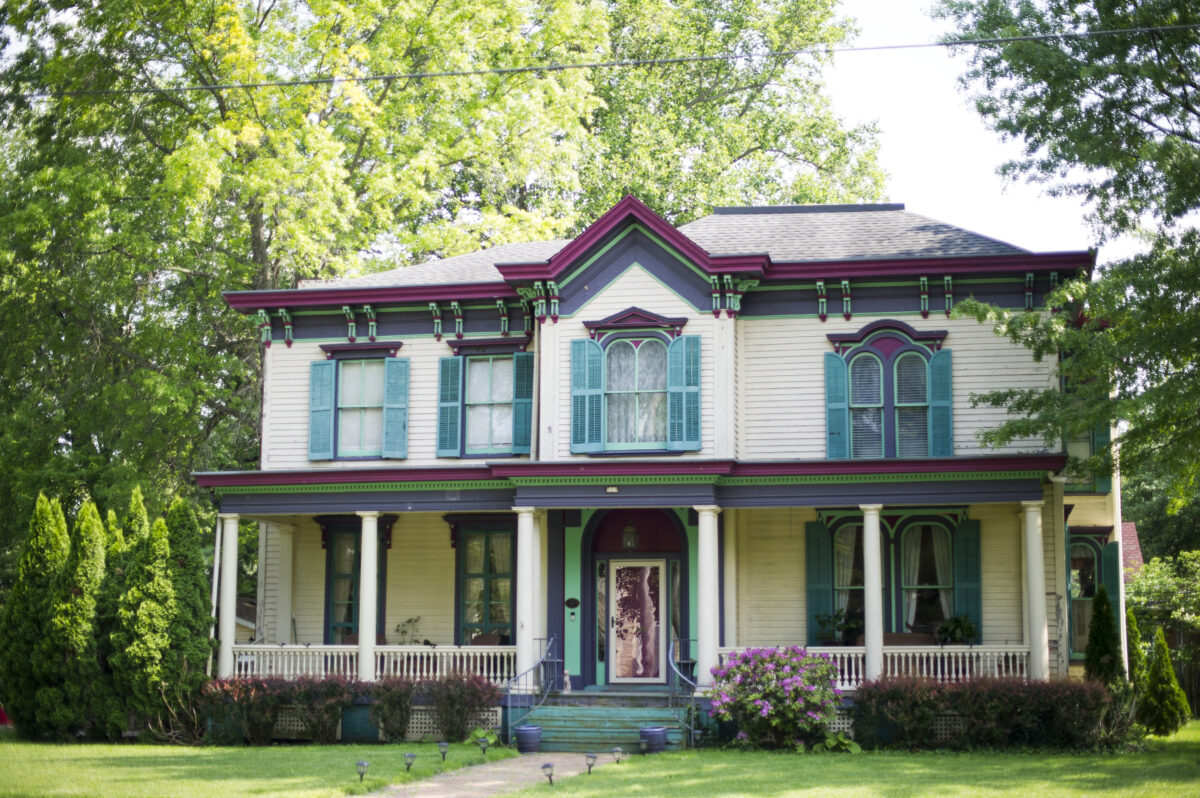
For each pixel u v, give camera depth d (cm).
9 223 3259
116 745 2367
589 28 3997
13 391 3506
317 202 3291
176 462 3669
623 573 2645
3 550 3612
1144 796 1647
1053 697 2130
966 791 1700
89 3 3388
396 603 2809
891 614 2548
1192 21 2278
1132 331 2211
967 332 2548
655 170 4206
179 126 3506
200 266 3538
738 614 2608
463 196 4175
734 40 4731
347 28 3484
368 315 2820
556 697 2459
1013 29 2347
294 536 2875
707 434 2500
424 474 2547
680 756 2111
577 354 2567
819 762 2014
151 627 2419
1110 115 2361
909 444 2538
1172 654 3212
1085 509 2919
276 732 2477
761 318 2622
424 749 2252
